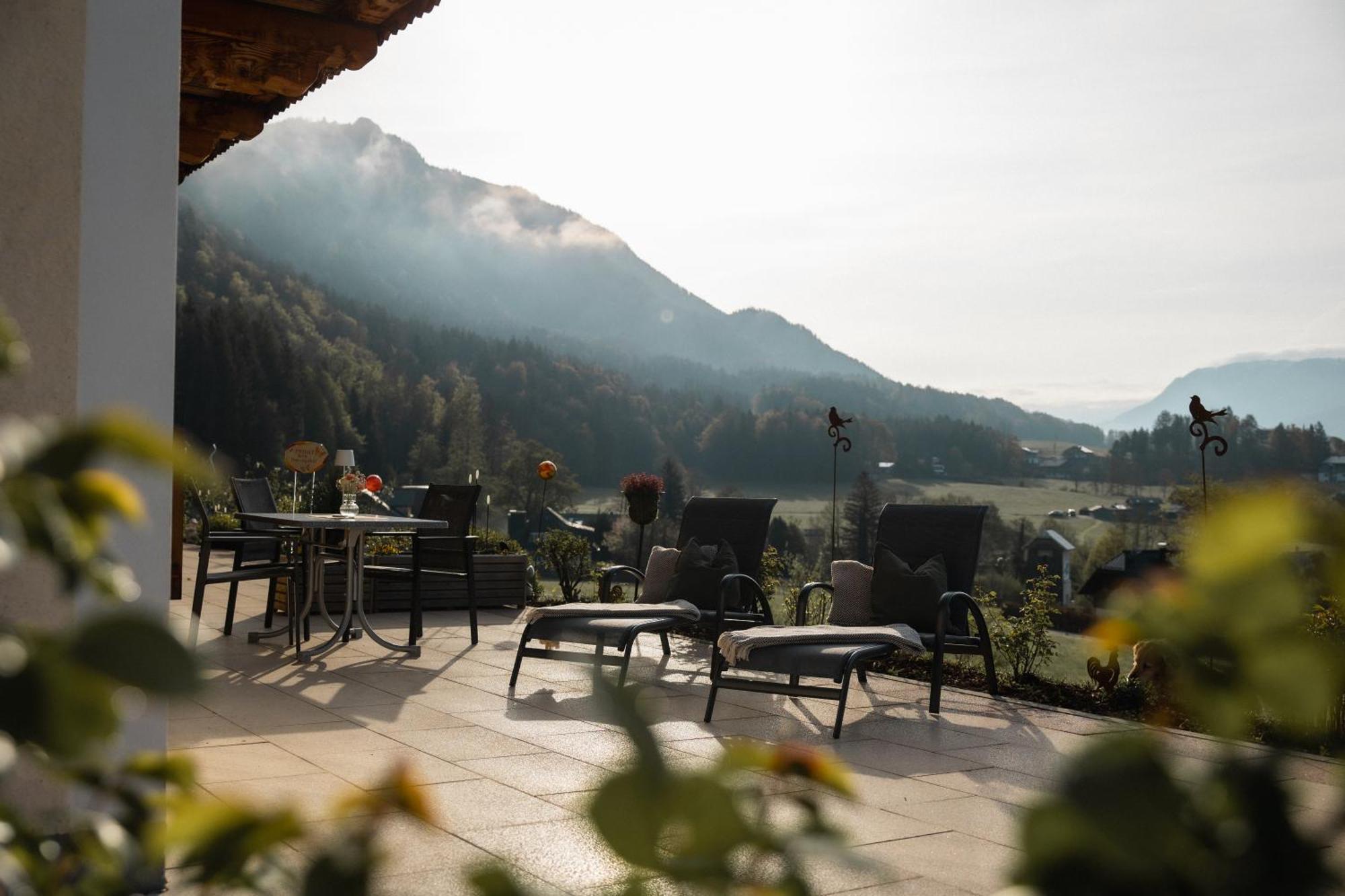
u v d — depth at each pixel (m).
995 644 6.72
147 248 2.99
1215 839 0.33
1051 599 6.77
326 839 0.41
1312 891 0.32
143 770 0.50
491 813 3.88
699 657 7.58
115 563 0.42
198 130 6.87
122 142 2.97
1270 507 0.33
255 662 6.78
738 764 0.40
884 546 6.80
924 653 6.13
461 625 8.77
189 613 8.78
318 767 4.41
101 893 0.49
